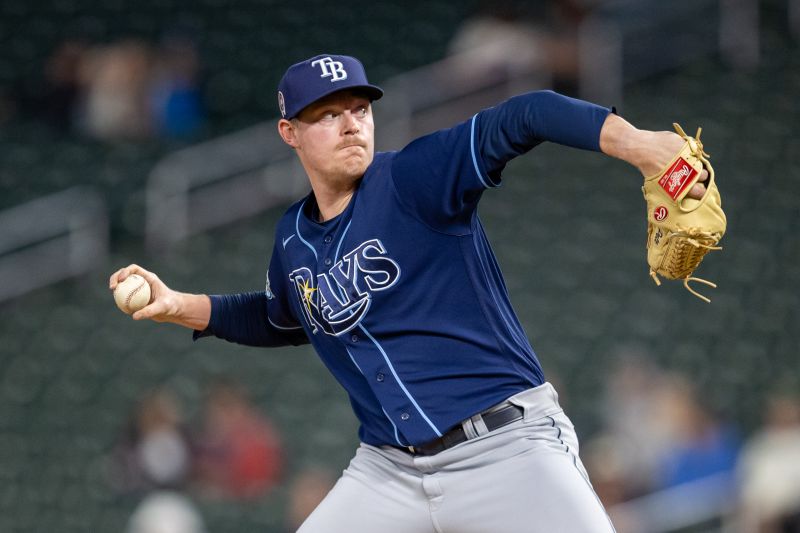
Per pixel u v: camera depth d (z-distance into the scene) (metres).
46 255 37.78
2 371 35.53
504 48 37.69
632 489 26.91
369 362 11.33
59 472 32.41
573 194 38.81
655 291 35.16
